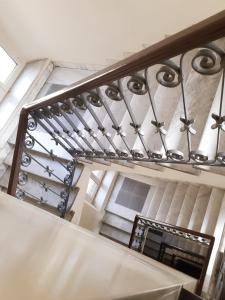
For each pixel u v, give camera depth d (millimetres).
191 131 1350
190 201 3914
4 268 348
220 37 821
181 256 3092
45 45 3738
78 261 499
